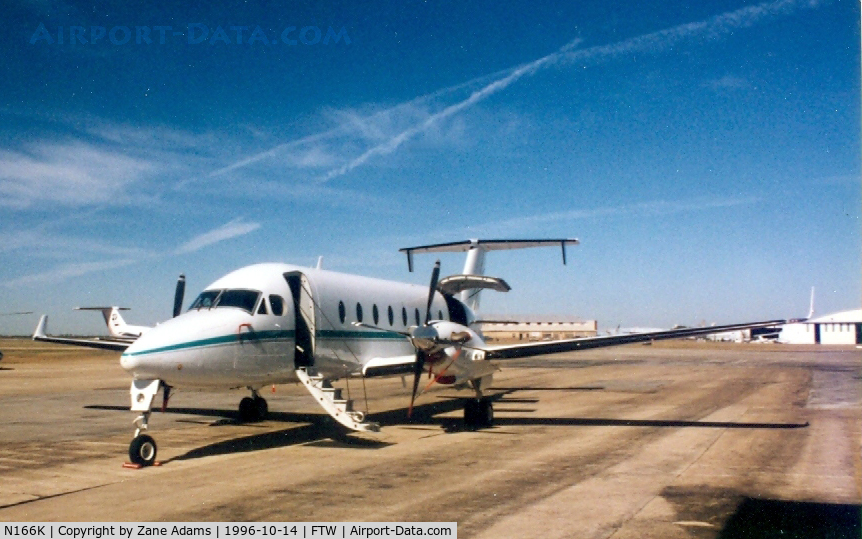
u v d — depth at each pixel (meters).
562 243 20.27
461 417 15.97
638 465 9.58
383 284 16.47
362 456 10.57
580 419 15.17
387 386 25.17
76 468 9.85
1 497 8.01
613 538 6.14
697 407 17.48
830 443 11.47
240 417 15.09
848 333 97.56
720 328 13.48
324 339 13.64
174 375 10.49
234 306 11.90
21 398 21.09
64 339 17.25
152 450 10.13
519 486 8.27
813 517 6.82
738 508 7.16
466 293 21.30
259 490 8.19
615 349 81.75
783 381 26.56
